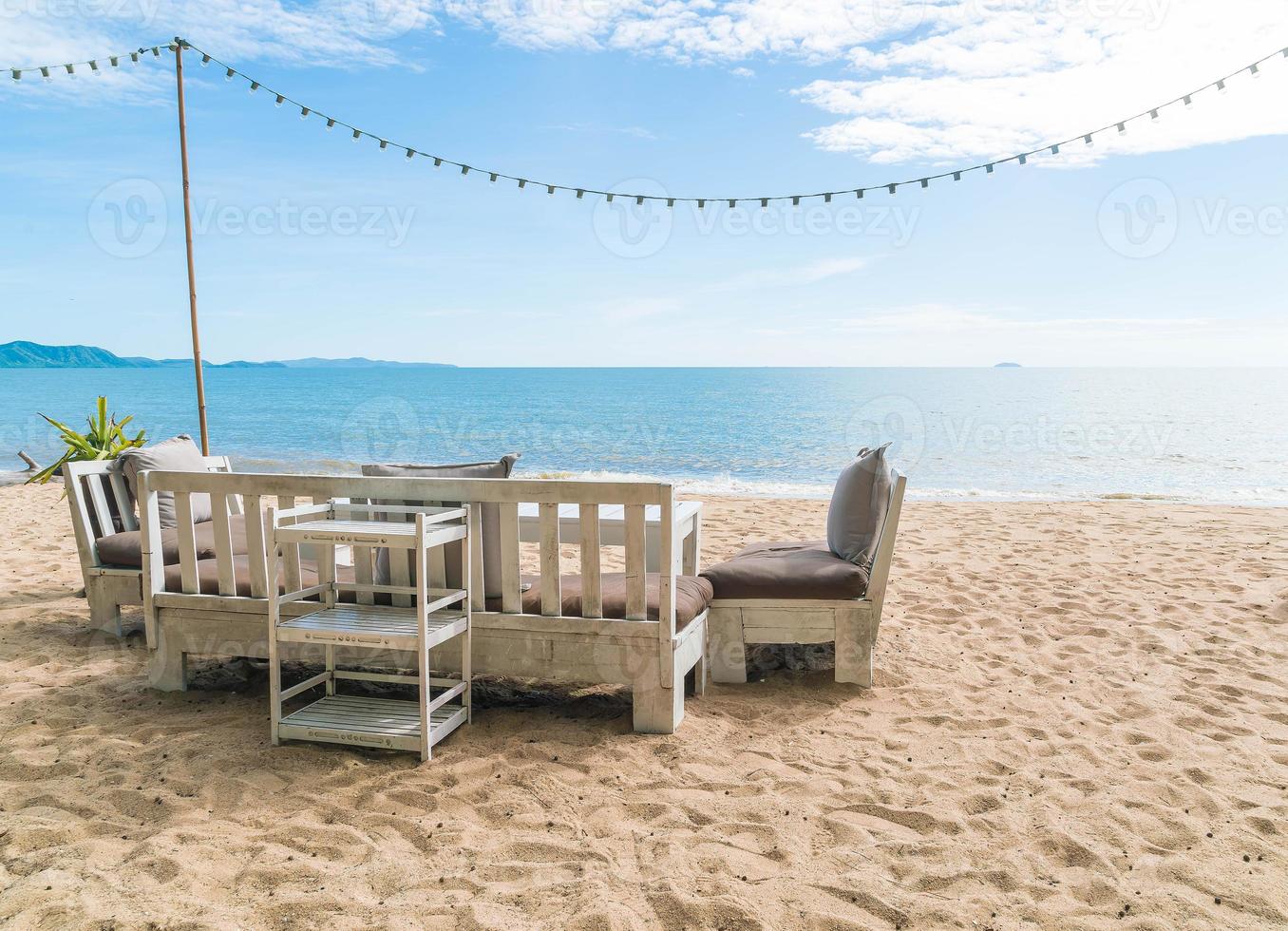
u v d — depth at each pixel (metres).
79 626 4.27
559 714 3.18
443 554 3.07
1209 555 6.05
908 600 4.89
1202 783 2.62
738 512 8.69
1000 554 6.21
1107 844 2.24
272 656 2.82
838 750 2.88
